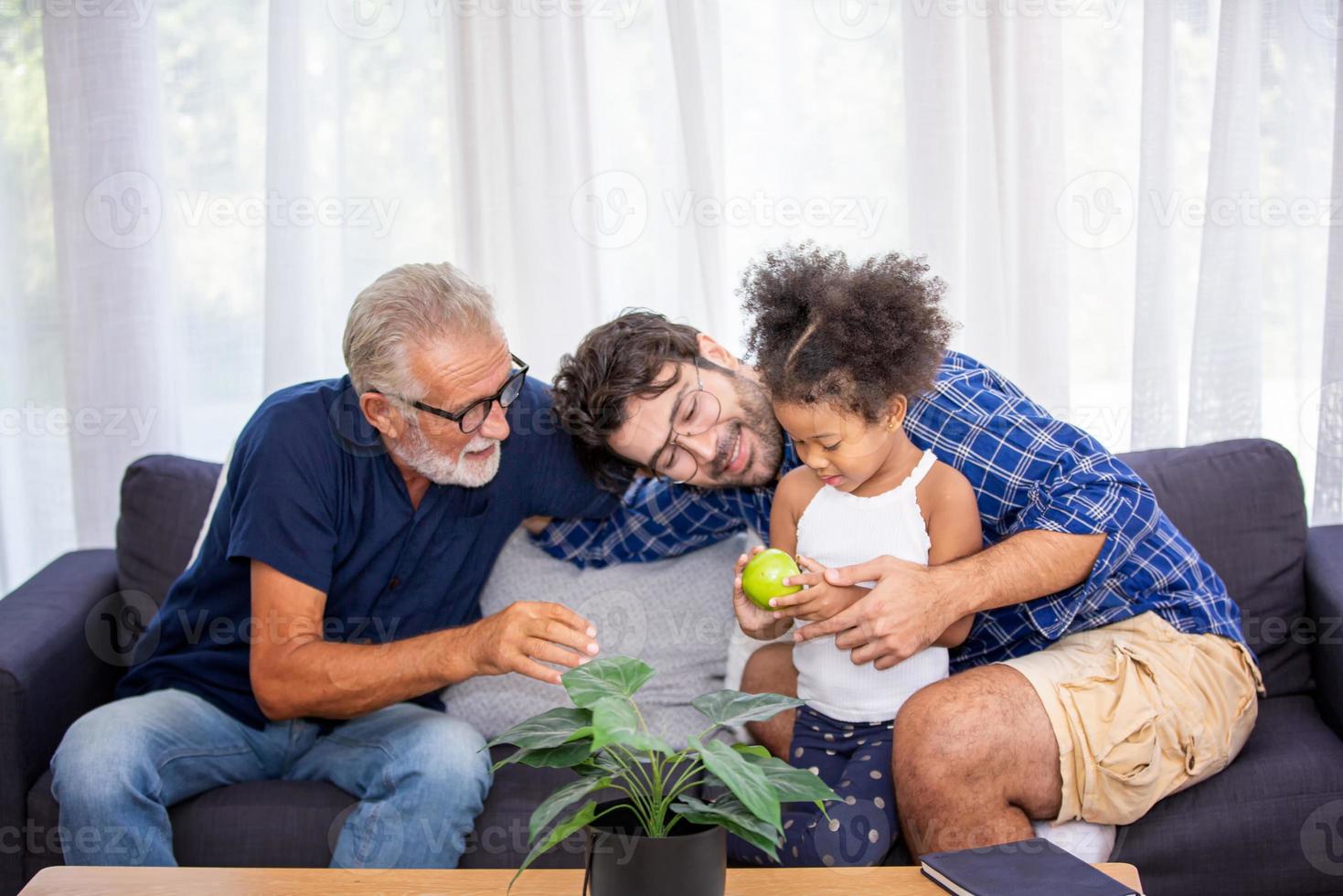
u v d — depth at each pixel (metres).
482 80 2.29
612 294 2.40
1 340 2.47
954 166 2.28
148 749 1.69
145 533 2.08
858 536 1.68
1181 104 2.33
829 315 1.54
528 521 2.03
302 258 2.33
